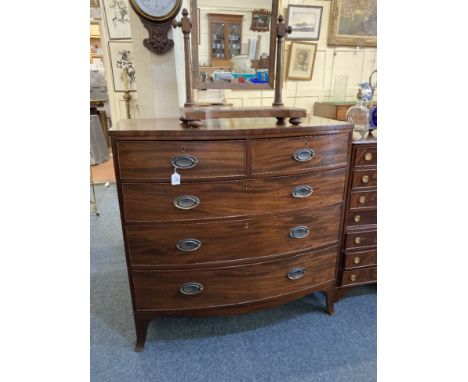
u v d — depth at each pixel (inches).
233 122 50.8
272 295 54.4
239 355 52.3
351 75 99.3
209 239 47.7
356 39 95.1
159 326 59.0
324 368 49.9
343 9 90.7
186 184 44.0
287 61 91.7
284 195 48.9
